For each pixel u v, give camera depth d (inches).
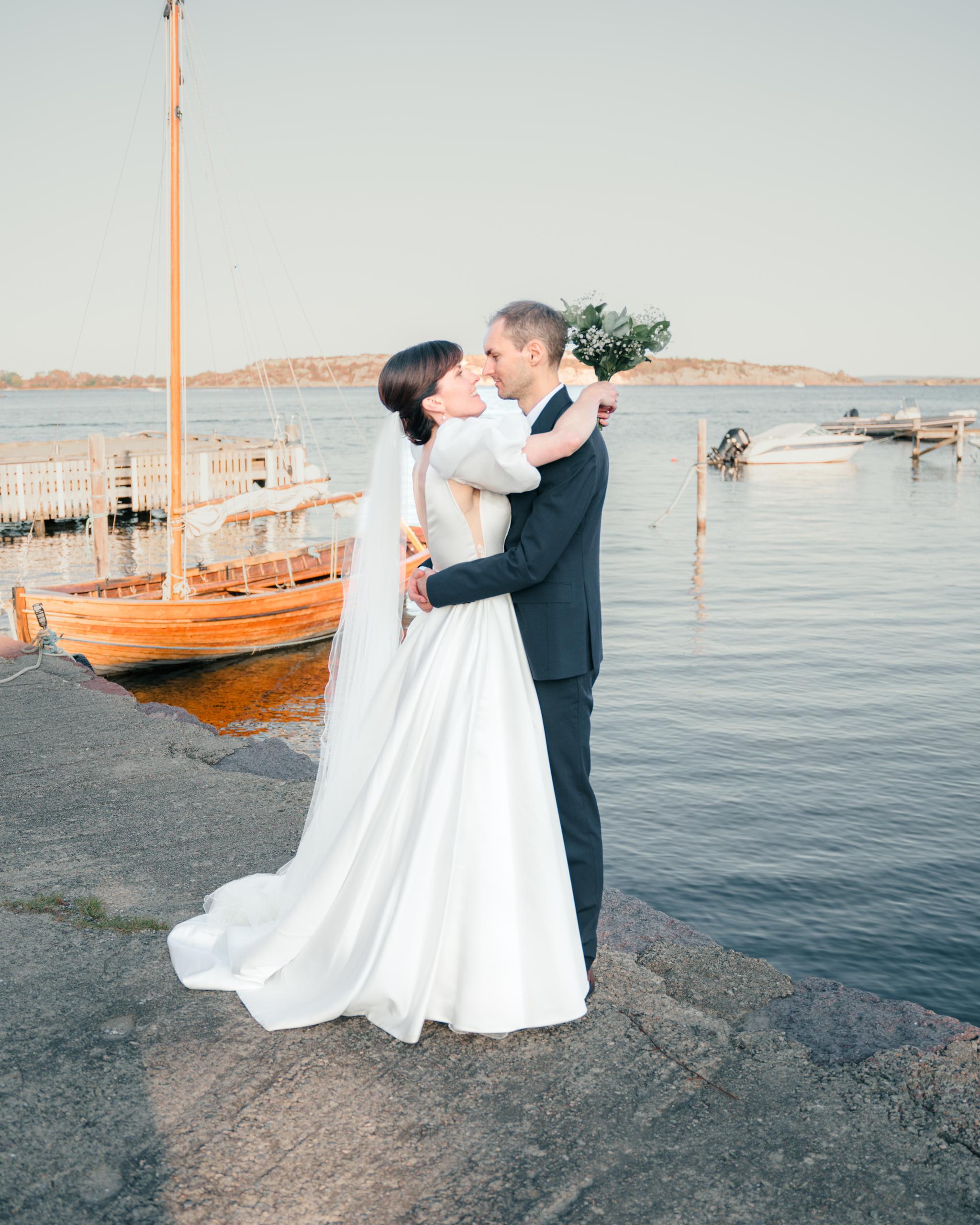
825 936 272.5
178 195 567.8
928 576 856.3
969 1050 92.4
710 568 904.9
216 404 7007.9
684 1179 76.0
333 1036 93.2
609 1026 95.8
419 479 96.3
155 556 1063.0
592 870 96.7
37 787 161.2
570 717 92.9
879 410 5428.2
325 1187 74.7
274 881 115.6
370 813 95.6
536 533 87.4
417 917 91.0
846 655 584.7
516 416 87.2
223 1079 87.2
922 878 304.8
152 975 104.3
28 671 232.2
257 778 166.2
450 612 94.5
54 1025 95.3
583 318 107.6
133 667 584.4
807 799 366.9
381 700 101.2
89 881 128.2
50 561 1026.7
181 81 556.7
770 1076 88.7
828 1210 73.1
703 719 462.3
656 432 3481.8
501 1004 90.3
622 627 669.3
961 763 402.0
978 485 1641.2
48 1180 75.0
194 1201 73.2
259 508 646.5
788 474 1840.6
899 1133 81.5
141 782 163.6
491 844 90.3
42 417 4633.4
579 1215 72.1
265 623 612.7
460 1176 75.9
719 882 302.4
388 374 92.9
